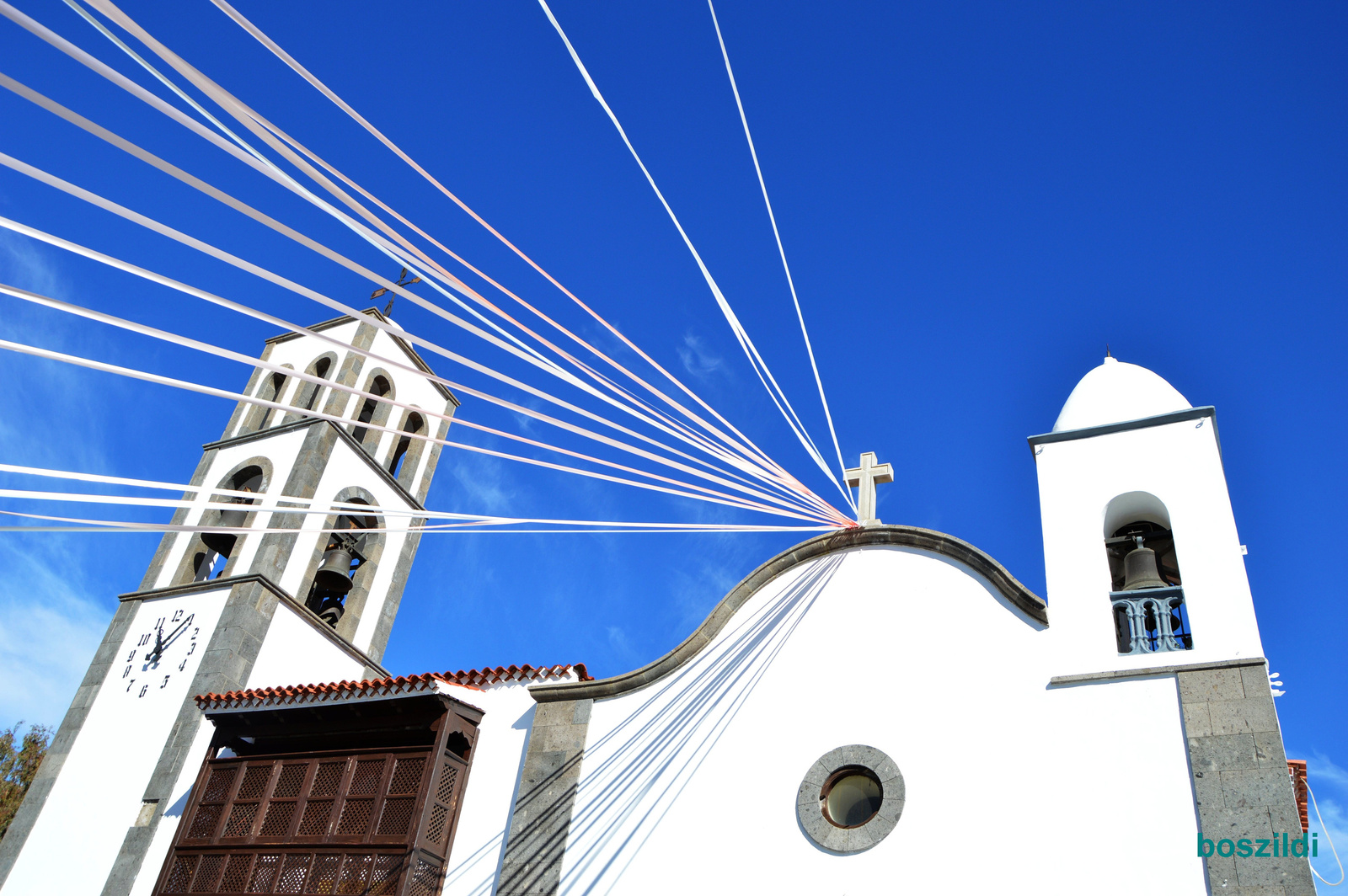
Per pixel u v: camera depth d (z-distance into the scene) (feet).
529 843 46.11
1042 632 42.68
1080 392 50.29
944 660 43.91
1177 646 41.16
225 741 58.34
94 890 61.52
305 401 90.63
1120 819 36.86
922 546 48.01
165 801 63.31
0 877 65.16
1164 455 45.55
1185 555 42.09
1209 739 37.19
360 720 54.34
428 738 52.24
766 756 44.65
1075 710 39.99
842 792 43.04
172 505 18.12
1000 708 41.39
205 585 76.89
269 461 86.22
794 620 48.57
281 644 75.36
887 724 43.14
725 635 50.03
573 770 47.98
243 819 53.16
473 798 49.80
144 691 72.18
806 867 40.63
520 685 53.62
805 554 50.37
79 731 72.02
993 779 39.65
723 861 42.22
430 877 46.96
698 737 46.65
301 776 53.26
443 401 102.17
